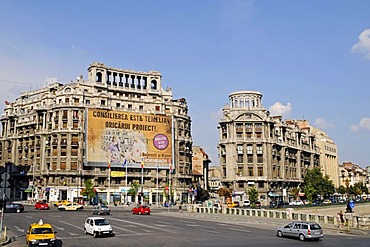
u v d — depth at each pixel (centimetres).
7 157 12431
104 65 11650
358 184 17025
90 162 10588
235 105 11462
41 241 2681
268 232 3884
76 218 5391
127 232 3741
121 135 11112
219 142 11394
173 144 11894
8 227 4125
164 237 3356
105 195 10788
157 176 10850
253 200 8969
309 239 3203
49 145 10919
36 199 10788
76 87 11050
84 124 10725
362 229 4247
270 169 10944
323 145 15625
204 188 16050
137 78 12394
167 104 12225
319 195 11606
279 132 11994
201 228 4231
